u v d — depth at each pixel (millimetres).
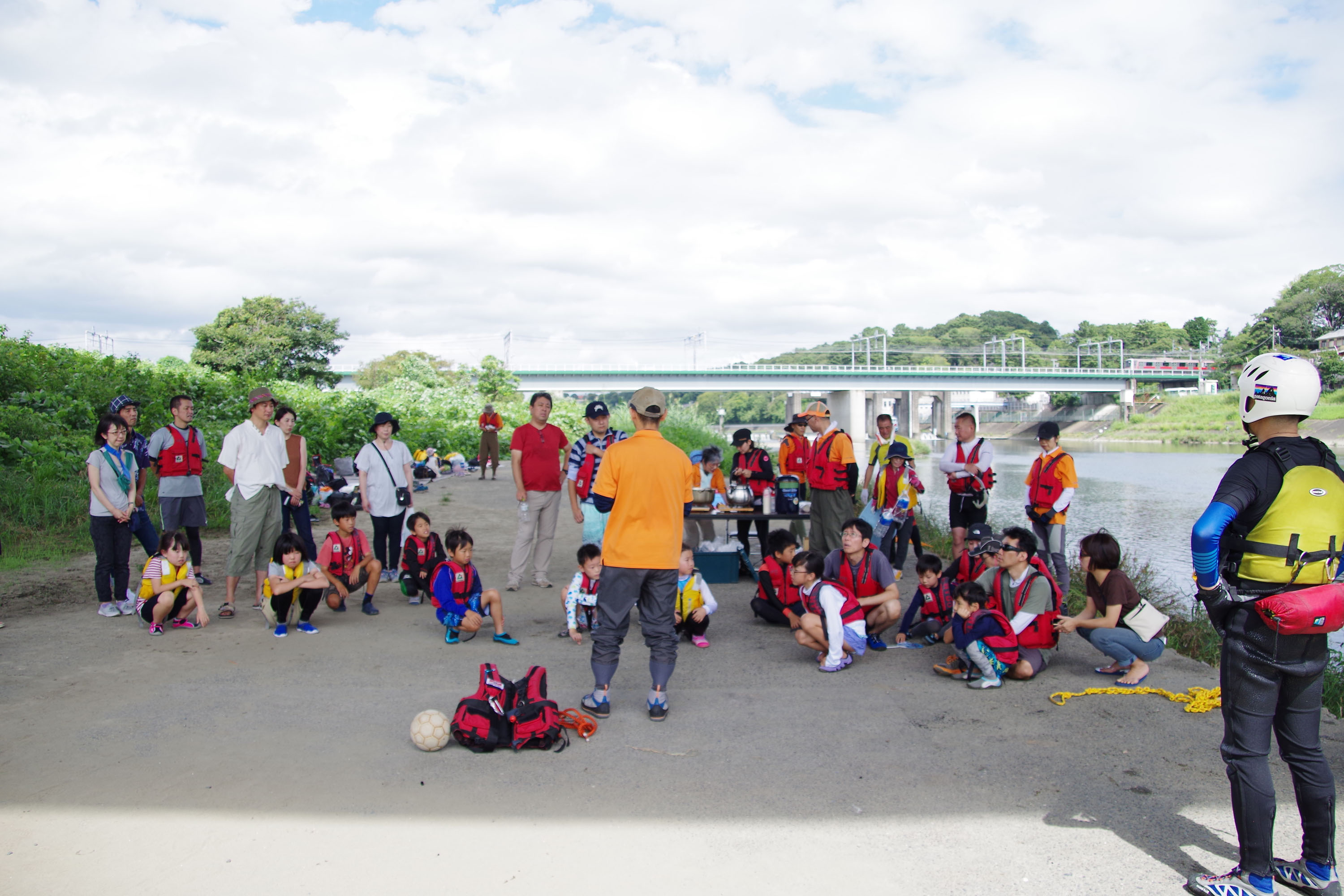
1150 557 13969
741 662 5469
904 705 4617
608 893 2783
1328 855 2781
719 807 3391
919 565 5898
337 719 4332
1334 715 4637
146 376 16969
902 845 3102
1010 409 111500
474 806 3387
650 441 4355
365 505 8055
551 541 7922
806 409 7809
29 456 11383
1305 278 91062
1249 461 2777
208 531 10562
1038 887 2836
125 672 5098
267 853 3014
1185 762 3840
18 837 3115
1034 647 5125
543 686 4203
